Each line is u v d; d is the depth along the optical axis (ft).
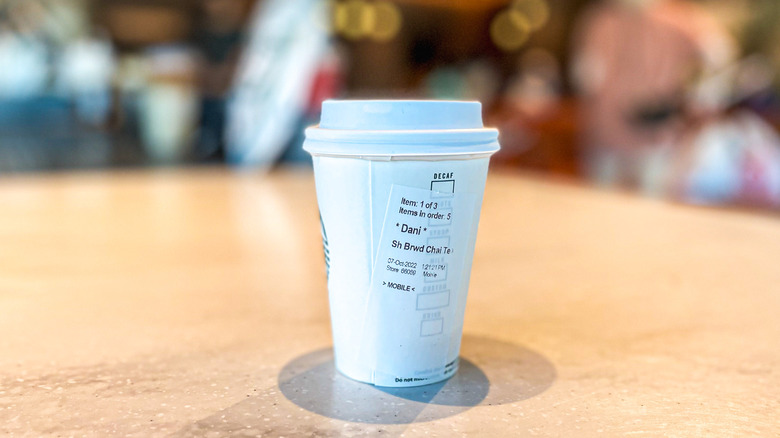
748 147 4.33
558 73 7.22
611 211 2.50
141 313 1.26
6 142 3.98
